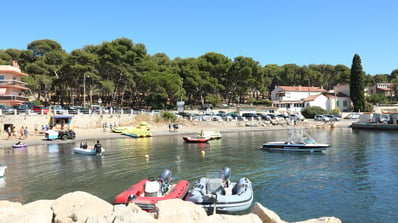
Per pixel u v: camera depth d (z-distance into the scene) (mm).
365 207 12938
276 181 17375
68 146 32906
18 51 74875
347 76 108500
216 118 60781
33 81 58938
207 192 13102
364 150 28922
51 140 36938
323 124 62281
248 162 23453
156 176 18859
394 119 55469
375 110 81250
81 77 58594
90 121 48000
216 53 84875
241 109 74438
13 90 51531
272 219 9258
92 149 27594
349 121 66500
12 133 38750
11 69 51500
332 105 83688
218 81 80000
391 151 28000
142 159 24938
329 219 8984
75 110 46688
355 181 17109
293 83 106688
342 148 30594
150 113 56125
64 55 68750
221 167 21531
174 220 8148
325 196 14492
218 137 42375
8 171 20297
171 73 71125
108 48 61000
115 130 45781
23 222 8148
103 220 7770
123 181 17672
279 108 80375
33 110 44188
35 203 9922
